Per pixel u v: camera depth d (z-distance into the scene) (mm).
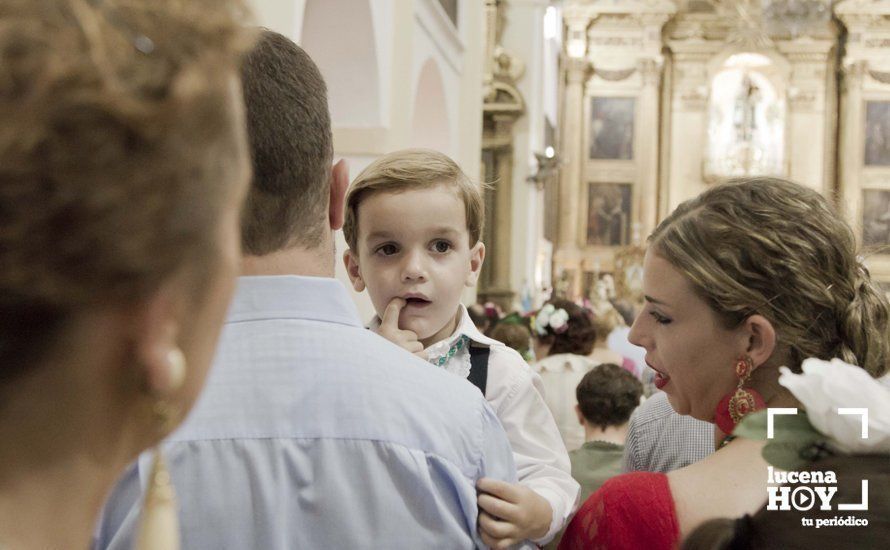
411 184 2066
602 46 24234
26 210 533
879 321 1354
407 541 1230
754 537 855
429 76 10859
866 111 23922
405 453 1245
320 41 7906
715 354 1364
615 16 24078
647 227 23984
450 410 1322
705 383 1381
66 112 533
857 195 23875
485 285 18172
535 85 18391
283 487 1216
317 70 1319
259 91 1240
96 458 633
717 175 24125
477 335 2129
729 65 24391
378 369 1290
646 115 24078
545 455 2004
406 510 1239
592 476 3223
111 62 549
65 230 546
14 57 531
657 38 24016
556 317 4504
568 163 24031
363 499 1226
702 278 1334
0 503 601
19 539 604
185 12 591
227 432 1226
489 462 1388
